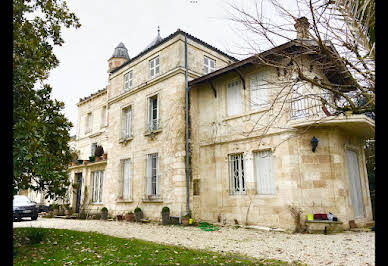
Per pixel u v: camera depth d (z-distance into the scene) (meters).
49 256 6.07
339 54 4.02
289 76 4.95
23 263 5.49
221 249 7.00
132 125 16.00
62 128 8.28
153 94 14.91
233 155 12.39
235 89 12.83
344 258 5.99
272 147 10.80
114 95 18.12
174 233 9.72
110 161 17.30
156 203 13.47
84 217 17.36
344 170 10.52
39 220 16.28
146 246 7.08
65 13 8.40
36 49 6.99
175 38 14.15
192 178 13.09
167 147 13.47
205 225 11.62
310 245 7.40
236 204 11.67
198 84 13.87
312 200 9.91
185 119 13.34
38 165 7.12
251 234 9.36
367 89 3.86
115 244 7.36
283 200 10.19
